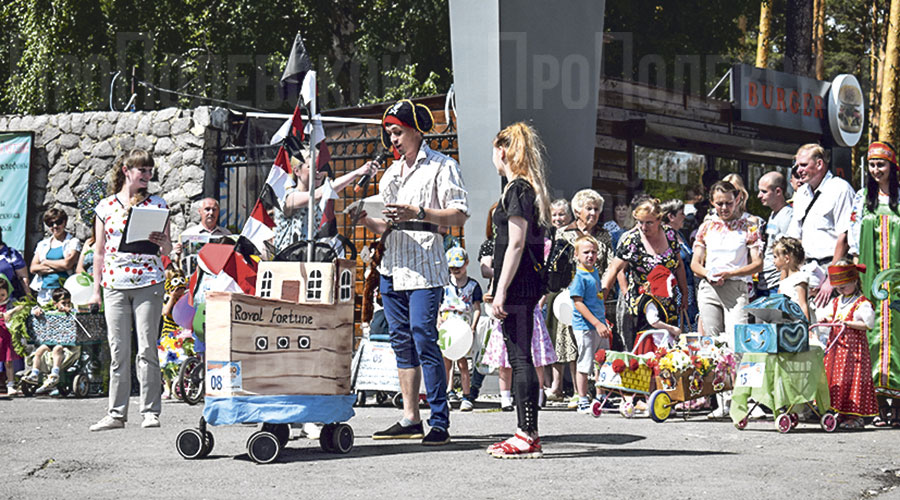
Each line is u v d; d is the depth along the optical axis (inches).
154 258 319.9
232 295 237.0
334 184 287.7
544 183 247.4
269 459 239.8
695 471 226.5
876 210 347.3
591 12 466.9
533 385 246.5
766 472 227.5
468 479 215.9
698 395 353.4
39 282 522.3
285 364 243.3
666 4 692.7
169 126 569.3
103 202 321.7
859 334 332.2
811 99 694.5
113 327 318.3
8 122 612.1
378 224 285.6
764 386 318.0
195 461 245.3
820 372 320.8
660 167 592.4
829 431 321.4
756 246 376.2
